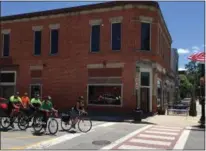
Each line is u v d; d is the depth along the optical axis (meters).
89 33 29.55
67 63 30.48
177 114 30.27
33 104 17.19
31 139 14.41
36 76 32.16
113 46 28.44
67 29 30.61
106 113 28.06
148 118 25.38
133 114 24.16
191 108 29.27
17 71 33.28
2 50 34.34
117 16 28.25
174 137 16.27
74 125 17.72
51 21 31.48
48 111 16.48
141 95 28.06
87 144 13.46
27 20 32.84
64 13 30.77
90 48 29.47
